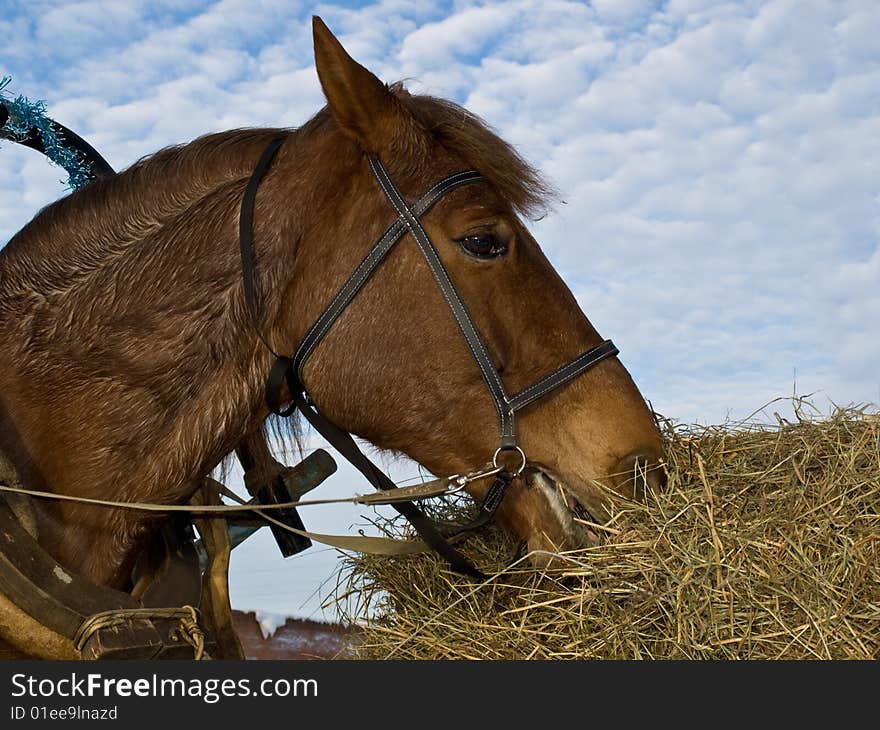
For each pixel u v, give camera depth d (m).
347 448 2.01
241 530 2.42
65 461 1.83
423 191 1.87
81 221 1.93
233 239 1.89
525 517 1.93
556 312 1.90
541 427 1.88
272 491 2.26
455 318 1.83
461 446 1.89
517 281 1.88
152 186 1.95
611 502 1.82
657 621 1.71
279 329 1.92
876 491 1.75
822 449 1.95
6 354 1.87
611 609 1.75
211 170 1.97
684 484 1.90
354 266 1.86
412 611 2.07
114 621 1.63
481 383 1.85
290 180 1.92
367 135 1.85
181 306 1.85
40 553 1.63
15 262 1.93
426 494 1.90
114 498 1.83
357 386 1.88
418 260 1.84
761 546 1.68
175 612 1.72
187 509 1.80
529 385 1.87
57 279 1.89
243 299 1.87
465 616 1.99
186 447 1.83
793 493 1.80
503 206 1.91
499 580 2.04
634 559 1.73
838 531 1.69
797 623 1.60
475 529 2.01
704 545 1.73
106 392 1.82
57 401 1.83
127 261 1.88
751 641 1.59
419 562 2.18
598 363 1.92
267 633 3.09
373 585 2.19
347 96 1.82
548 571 1.86
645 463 1.85
